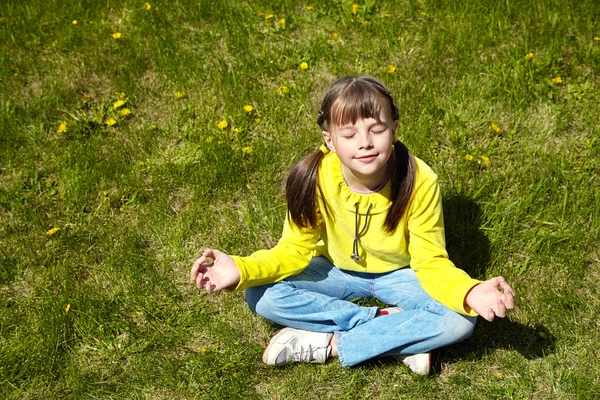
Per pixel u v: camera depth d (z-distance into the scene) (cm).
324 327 260
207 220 327
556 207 311
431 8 430
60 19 460
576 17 411
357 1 438
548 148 343
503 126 356
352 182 242
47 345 274
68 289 300
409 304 260
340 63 399
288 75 400
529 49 396
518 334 266
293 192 247
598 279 285
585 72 379
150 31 439
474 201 318
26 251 321
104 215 338
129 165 358
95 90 407
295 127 369
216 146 354
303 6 444
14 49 437
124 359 273
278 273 254
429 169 246
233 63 410
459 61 390
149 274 303
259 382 259
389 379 255
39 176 359
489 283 224
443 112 363
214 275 244
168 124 380
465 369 255
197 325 281
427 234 245
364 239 252
